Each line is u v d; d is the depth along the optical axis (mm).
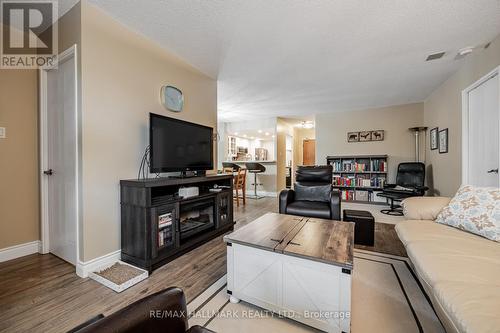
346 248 1312
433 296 1059
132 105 2135
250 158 7398
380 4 1822
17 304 1436
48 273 1825
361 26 2117
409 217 1989
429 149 4461
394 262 2014
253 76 3350
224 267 1975
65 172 1989
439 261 1174
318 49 2557
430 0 1775
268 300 1347
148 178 2230
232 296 1470
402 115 5031
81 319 1311
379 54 2678
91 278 1746
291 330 1219
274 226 1771
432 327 1214
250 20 2033
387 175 5074
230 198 3049
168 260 2062
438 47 2510
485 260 1155
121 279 1691
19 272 1841
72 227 1943
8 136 2090
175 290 769
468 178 2924
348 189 5316
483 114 2611
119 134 2020
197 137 2719
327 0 1781
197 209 2676
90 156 1803
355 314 1323
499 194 1544
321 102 4824
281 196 2885
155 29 2158
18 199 2145
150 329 658
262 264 1366
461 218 1623
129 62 2111
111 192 1956
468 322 767
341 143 5664
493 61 2357
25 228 2184
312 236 1528
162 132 2211
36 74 2240
